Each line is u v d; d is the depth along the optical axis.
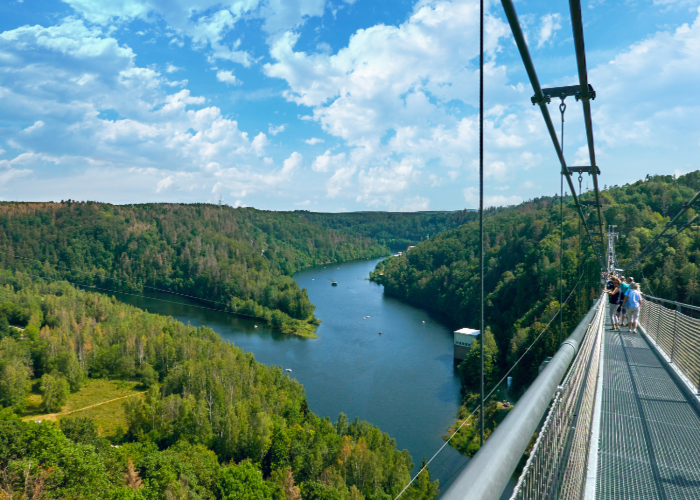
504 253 100.19
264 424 46.81
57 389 65.19
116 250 169.62
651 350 11.89
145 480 38.53
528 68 5.07
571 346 3.78
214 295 131.88
